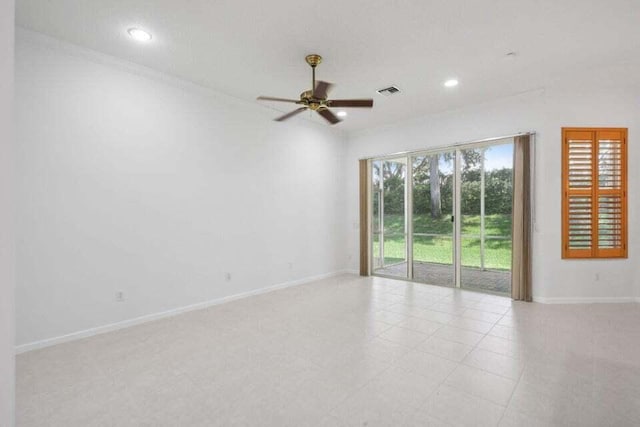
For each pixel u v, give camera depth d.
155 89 3.67
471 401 2.07
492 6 2.51
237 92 4.30
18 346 2.80
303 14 2.62
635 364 2.52
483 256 5.01
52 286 2.97
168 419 1.92
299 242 5.43
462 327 3.37
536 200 4.27
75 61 3.09
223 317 3.74
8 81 1.01
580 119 4.09
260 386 2.27
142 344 2.99
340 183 6.23
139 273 3.55
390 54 3.27
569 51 3.22
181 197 3.90
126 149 3.44
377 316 3.74
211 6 2.51
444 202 5.27
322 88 2.91
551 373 2.41
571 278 4.16
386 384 2.29
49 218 2.95
